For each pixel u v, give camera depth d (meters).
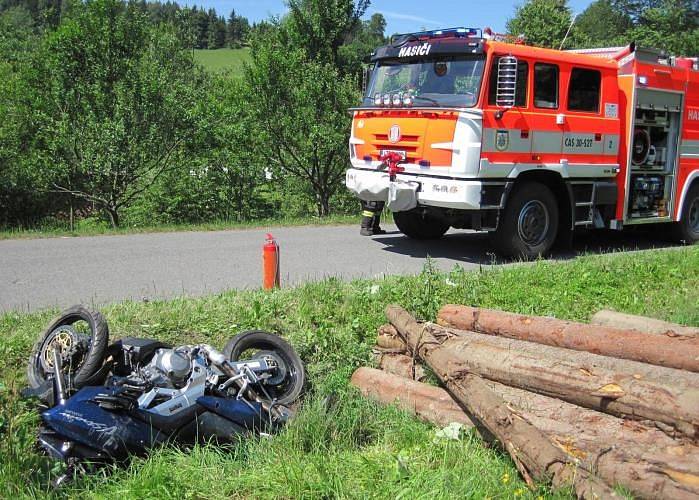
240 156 17.84
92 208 18.58
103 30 16.25
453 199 10.11
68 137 16.22
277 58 17.44
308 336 6.70
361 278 8.74
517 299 8.16
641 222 12.68
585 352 5.97
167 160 17.42
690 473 4.15
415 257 11.24
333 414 5.30
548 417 5.06
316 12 19.39
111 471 4.58
